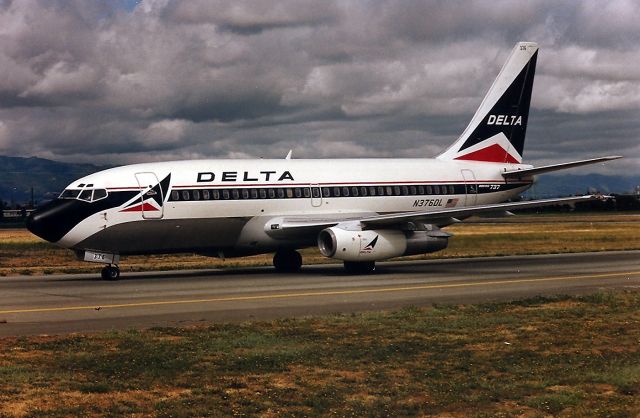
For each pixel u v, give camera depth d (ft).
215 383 50.98
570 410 45.80
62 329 70.49
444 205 144.66
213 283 110.93
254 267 143.02
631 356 59.26
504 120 153.58
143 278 120.67
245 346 61.93
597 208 547.08
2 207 613.52
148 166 120.88
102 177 116.78
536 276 118.62
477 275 120.67
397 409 45.98
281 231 126.41
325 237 123.85
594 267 134.72
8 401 46.42
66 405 45.96
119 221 115.44
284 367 55.06
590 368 55.36
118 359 57.21
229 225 124.06
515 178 152.25
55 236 113.29
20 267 150.41
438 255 166.91
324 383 51.16
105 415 44.34
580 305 85.05
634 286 104.32
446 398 48.06
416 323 72.79
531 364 56.65
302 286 105.91
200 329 69.67
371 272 127.34
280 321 73.72
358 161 140.15
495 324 72.33
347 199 134.41
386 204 138.41
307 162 134.82
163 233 119.55
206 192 121.70
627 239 216.33
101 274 126.31
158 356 58.03
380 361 57.26
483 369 55.16
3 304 88.17
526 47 155.02
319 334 67.21
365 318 75.56
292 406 46.39
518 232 258.98
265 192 126.72
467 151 150.20
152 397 47.91
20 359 57.26
